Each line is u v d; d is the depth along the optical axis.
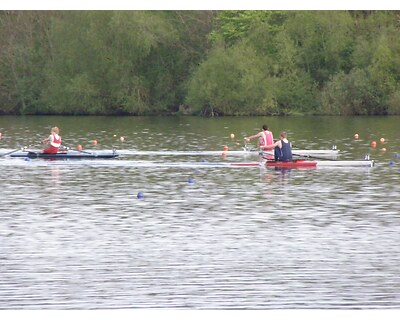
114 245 64.31
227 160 118.38
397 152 125.50
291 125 185.50
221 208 78.62
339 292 53.62
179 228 70.06
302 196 85.00
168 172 104.31
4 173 103.44
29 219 73.69
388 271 57.50
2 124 197.88
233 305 51.59
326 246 63.91
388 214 75.44
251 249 63.09
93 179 97.88
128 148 134.75
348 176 99.56
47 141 117.06
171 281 55.66
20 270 57.84
